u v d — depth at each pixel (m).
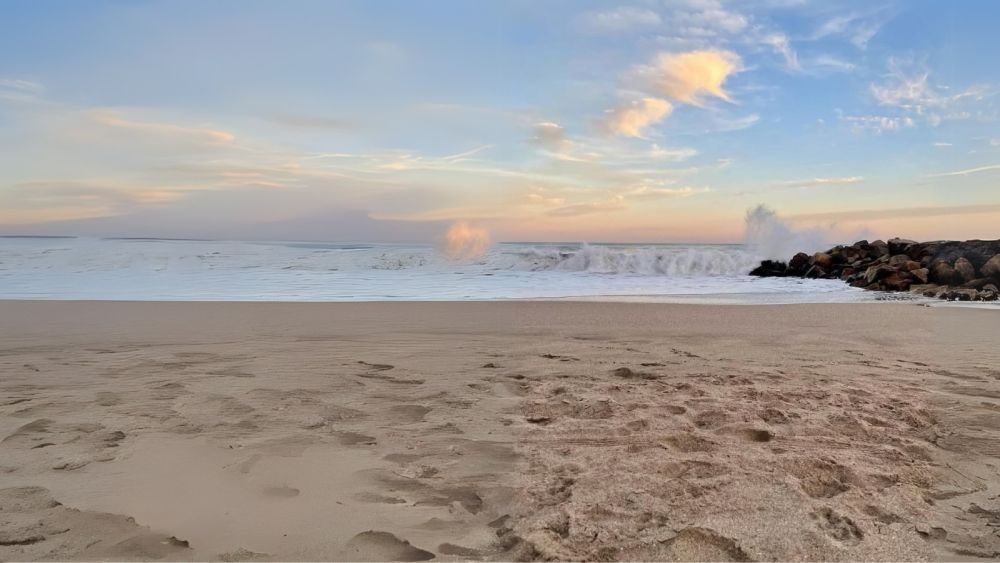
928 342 5.58
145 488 2.16
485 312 7.58
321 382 3.81
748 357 4.84
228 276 13.11
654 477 2.33
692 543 1.82
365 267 15.38
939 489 2.26
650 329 6.30
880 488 2.26
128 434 2.73
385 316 7.15
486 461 2.51
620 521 1.97
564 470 2.41
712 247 38.22
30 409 3.10
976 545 1.84
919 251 14.73
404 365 4.41
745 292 11.48
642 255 16.41
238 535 1.84
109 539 1.79
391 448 2.65
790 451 2.63
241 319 6.77
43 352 4.77
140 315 7.01
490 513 2.04
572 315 7.36
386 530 1.89
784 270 16.34
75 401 3.27
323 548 1.78
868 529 1.93
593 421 3.07
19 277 12.28
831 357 4.85
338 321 6.70
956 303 9.44
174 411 3.10
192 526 1.89
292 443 2.67
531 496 2.17
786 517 2.00
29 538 1.78
